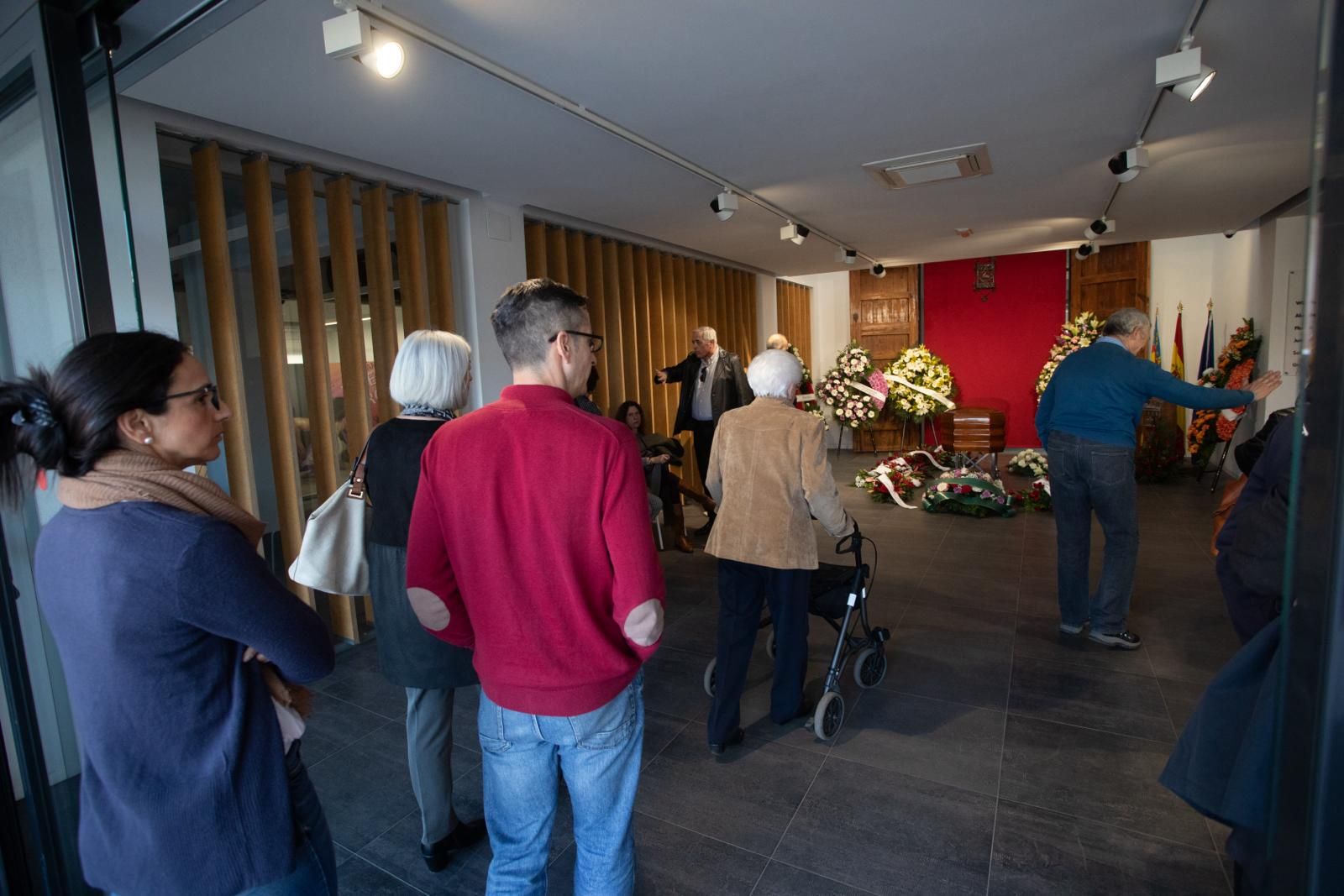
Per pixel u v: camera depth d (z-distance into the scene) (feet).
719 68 8.99
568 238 17.92
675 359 22.31
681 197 15.78
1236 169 14.75
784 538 7.86
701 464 18.83
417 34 7.52
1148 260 28.30
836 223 19.40
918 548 16.83
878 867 6.52
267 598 3.26
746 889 6.31
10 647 5.02
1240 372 21.98
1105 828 6.93
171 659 3.13
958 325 32.45
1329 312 2.22
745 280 27.12
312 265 11.74
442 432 4.36
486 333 15.03
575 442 4.05
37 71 4.78
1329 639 2.22
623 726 4.48
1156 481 23.53
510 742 4.41
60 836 5.35
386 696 10.34
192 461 3.51
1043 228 21.42
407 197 13.35
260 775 3.40
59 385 3.13
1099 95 10.44
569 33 7.88
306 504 13.78
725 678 8.29
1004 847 6.72
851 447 34.17
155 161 9.62
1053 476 11.19
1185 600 12.75
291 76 8.61
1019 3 7.64
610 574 4.24
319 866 3.77
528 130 10.91
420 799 6.48
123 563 3.02
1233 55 9.08
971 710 9.27
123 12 5.07
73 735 5.52
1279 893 2.54
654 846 6.90
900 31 8.18
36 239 5.13
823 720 8.56
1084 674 10.12
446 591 4.61
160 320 9.72
